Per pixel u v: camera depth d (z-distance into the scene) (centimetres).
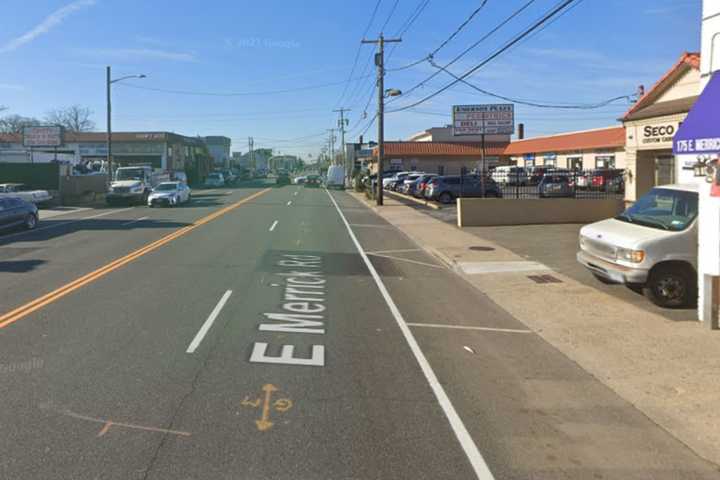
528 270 1388
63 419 531
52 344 763
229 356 725
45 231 2202
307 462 461
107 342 775
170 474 436
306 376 661
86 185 4191
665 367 701
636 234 1007
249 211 3195
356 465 458
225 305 1002
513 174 3719
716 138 822
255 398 590
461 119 3161
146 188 3981
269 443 491
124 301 1021
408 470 452
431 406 582
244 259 1525
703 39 914
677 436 525
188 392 602
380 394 612
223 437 500
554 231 2186
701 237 884
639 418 565
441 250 1716
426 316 968
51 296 1055
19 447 475
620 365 714
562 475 451
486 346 802
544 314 973
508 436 518
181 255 1577
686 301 982
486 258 1561
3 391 598
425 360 732
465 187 3603
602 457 483
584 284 1218
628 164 2338
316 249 1756
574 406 592
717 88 854
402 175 5469
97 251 1642
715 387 635
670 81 2162
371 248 1822
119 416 540
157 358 712
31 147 5062
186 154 8594
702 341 800
